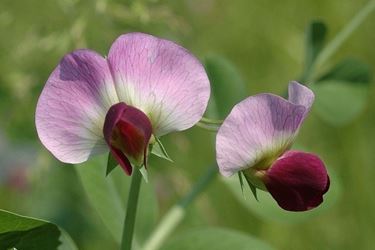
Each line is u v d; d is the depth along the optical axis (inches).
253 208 13.1
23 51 15.8
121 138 10.7
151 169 16.7
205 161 18.8
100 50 15.6
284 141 11.0
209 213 17.4
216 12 20.6
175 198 17.0
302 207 11.0
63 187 17.9
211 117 14.0
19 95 16.6
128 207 11.2
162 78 10.9
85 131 10.9
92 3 15.1
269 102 10.7
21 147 17.9
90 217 18.1
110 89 10.9
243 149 10.8
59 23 15.5
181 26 15.5
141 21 15.1
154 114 10.9
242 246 12.4
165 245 12.5
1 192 18.1
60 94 10.8
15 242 11.3
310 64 14.3
